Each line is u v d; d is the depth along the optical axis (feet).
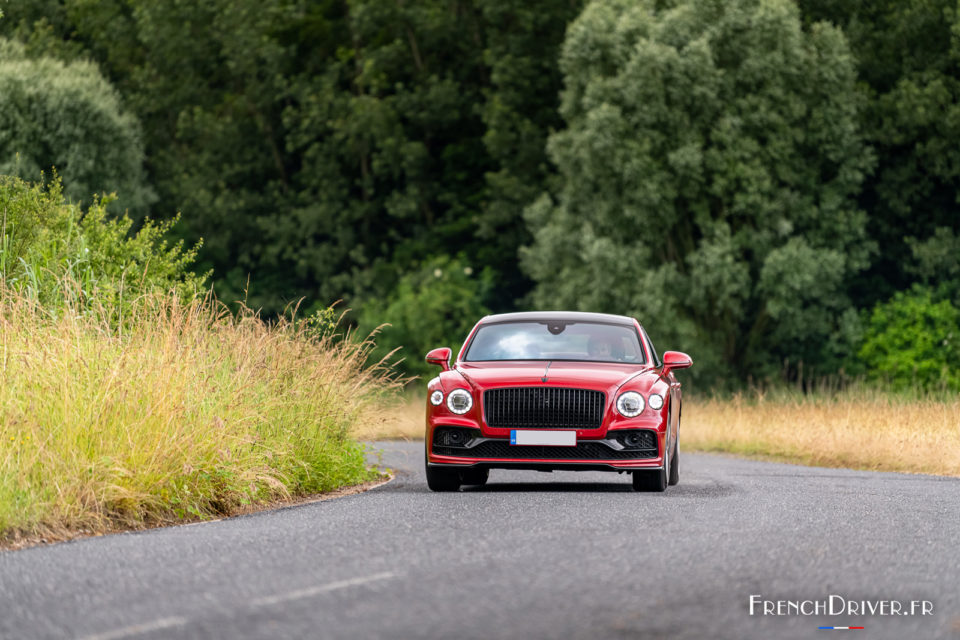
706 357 425.28
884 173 456.04
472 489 138.00
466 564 76.38
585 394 127.75
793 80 434.71
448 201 598.75
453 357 493.77
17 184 170.09
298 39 616.39
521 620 59.57
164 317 124.57
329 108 593.83
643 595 66.28
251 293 594.24
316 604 63.52
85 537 94.07
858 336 438.40
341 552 82.02
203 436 112.47
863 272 478.59
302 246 609.83
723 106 432.66
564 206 459.73
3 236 155.74
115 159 499.92
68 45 610.65
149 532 94.32
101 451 103.30
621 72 429.38
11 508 91.81
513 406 128.36
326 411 139.44
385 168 588.50
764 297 433.89
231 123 603.67
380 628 57.67
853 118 444.55
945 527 100.89
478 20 610.65
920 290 445.78
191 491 108.47
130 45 623.36
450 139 616.39
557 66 571.28
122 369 110.01
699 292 424.46
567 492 131.54
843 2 474.90
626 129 425.69
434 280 535.60
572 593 66.59
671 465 140.05
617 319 147.02
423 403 332.80
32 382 104.63
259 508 117.60
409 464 193.16
